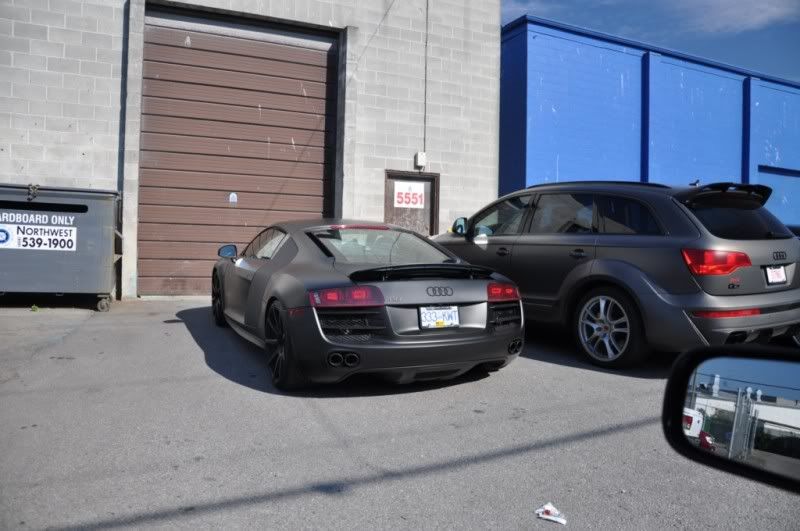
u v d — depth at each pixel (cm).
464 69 1121
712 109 1587
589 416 415
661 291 508
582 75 1373
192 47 967
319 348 420
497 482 311
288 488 300
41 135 876
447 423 398
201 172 976
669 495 298
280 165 1026
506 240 646
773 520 274
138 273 945
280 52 1022
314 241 510
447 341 435
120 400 436
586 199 591
